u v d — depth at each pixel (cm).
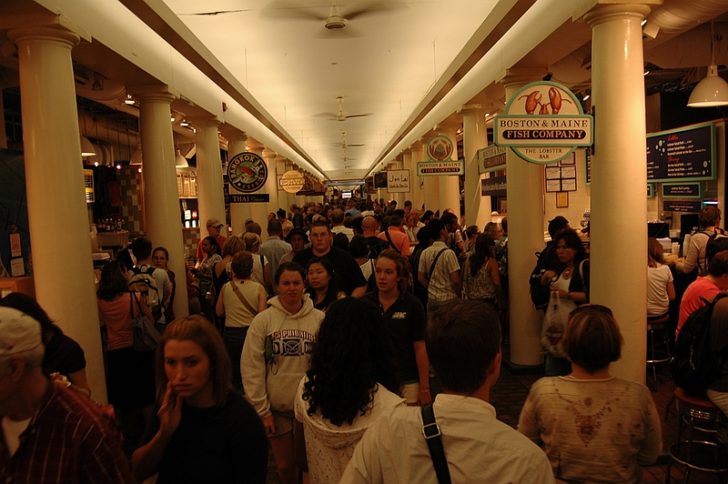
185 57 712
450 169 995
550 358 427
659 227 832
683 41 663
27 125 406
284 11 727
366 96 1405
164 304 555
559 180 1044
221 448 193
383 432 146
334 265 460
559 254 438
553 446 216
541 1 518
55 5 394
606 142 411
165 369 193
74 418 160
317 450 209
